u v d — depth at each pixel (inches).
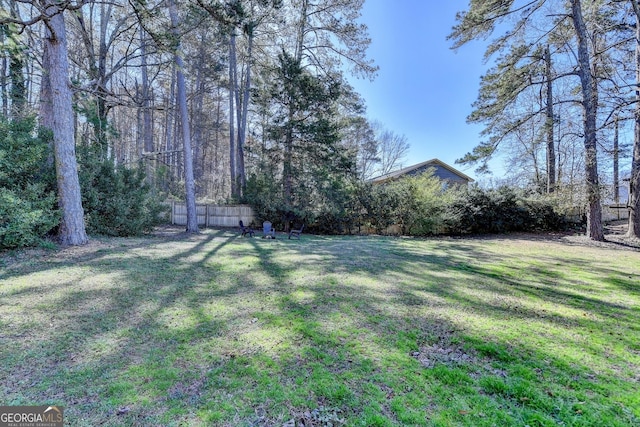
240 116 693.3
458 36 494.9
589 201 455.5
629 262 302.2
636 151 431.8
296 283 203.3
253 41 637.9
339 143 773.3
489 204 570.9
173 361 104.8
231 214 607.2
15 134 262.5
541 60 522.0
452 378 97.4
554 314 157.3
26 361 102.0
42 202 256.4
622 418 79.8
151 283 193.0
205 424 75.1
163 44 312.5
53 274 198.7
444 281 216.8
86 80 474.3
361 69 619.8
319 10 580.4
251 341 120.5
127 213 369.4
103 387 89.4
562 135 483.2
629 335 132.9
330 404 83.8
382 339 124.0
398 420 77.4
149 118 761.0
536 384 95.0
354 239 479.2
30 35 339.3
